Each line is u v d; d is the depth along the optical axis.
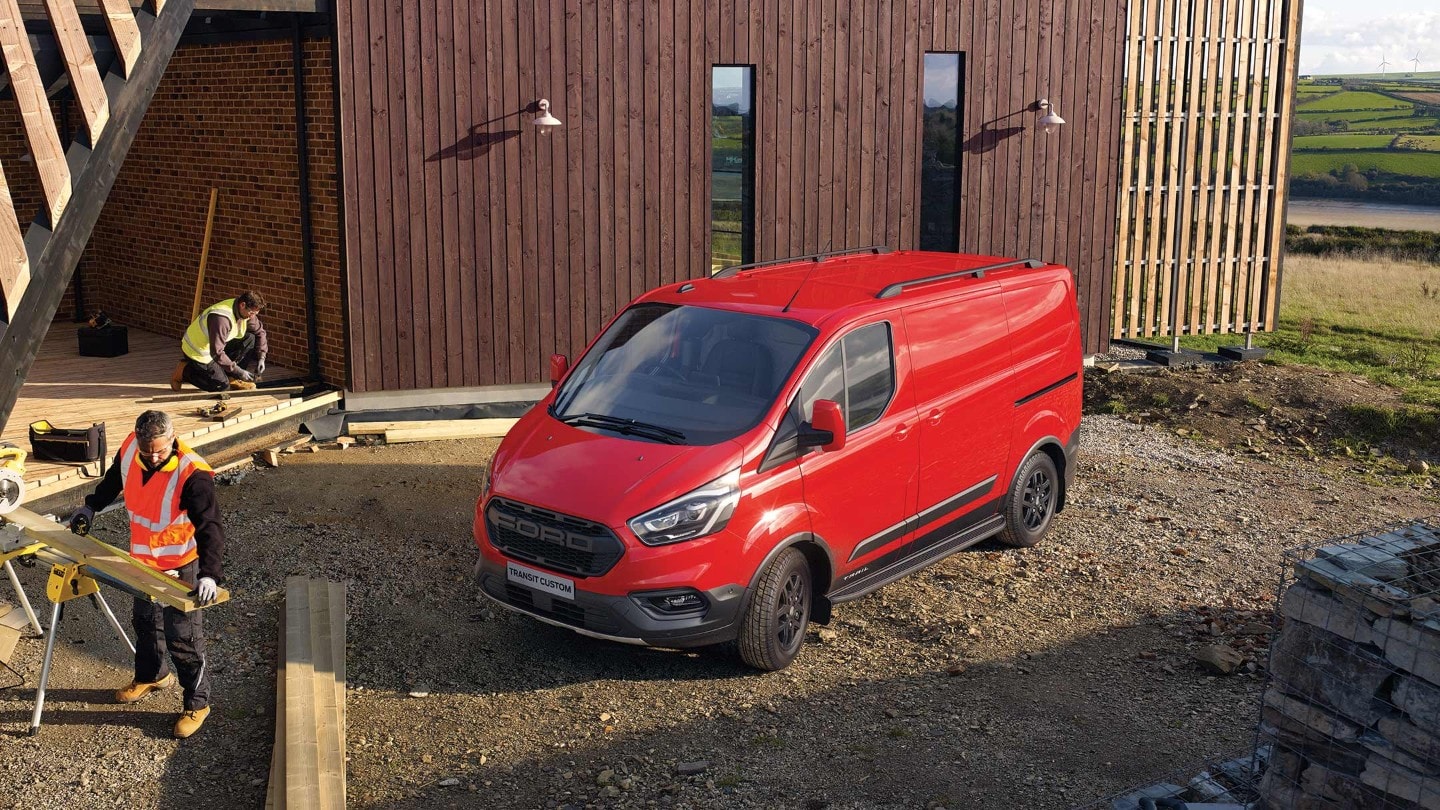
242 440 10.52
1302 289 23.23
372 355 11.44
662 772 5.68
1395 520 9.64
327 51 10.95
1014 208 13.71
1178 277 15.09
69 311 14.98
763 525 6.48
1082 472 10.89
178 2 8.02
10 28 7.00
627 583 6.22
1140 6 14.25
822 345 6.96
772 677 6.71
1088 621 7.51
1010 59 13.37
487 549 6.75
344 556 8.36
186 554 6.04
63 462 8.70
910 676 6.73
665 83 12.05
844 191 12.96
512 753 5.87
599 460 6.58
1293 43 15.05
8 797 5.41
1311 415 12.54
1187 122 14.80
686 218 12.38
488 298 11.77
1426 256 31.38
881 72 12.88
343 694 6.20
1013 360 8.38
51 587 5.85
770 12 12.30
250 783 5.59
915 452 7.43
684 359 7.23
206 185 12.86
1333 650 4.61
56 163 7.26
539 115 11.42
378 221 11.26
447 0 11.14
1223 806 5.02
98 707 6.24
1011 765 5.72
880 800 5.42
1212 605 7.79
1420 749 4.31
